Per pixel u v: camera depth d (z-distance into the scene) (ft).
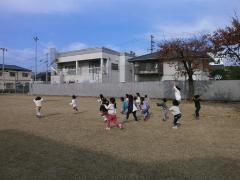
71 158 20.84
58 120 41.57
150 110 55.26
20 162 19.74
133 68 132.67
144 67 120.78
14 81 203.51
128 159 20.66
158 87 91.97
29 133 30.83
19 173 17.46
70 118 43.86
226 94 77.92
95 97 105.60
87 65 143.13
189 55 72.54
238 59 52.01
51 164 19.31
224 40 50.57
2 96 118.21
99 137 28.73
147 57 120.16
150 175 17.21
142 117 44.83
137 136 29.32
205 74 93.25
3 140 26.96
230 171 18.01
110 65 139.23
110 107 33.58
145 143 25.98
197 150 23.35
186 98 81.05
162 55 75.87
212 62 81.10
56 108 61.05
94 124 37.63
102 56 134.51
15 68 205.87
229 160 20.48
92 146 24.71
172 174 17.42
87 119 42.65
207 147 24.40
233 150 23.36
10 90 170.30
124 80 143.54
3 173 17.44
